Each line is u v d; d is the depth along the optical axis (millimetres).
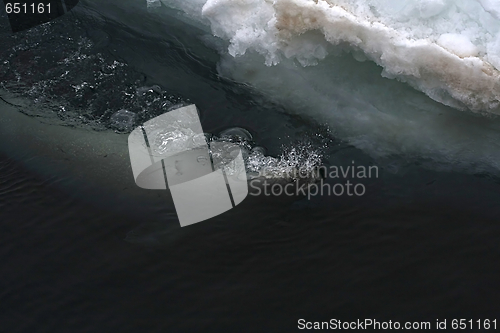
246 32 7199
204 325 4727
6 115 6781
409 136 6359
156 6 8219
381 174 5914
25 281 5141
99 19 8039
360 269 5062
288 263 5129
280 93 6871
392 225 5391
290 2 6602
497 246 5199
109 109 6711
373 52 6621
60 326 4789
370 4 6711
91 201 5777
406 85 6809
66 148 6309
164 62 7340
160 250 5305
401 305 4805
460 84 6285
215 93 6879
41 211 5727
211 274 5094
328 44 6934
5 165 6246
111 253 5324
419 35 6547
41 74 7250
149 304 4902
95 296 4992
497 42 6332
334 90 6883
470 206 5566
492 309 4754
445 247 5203
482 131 6348
